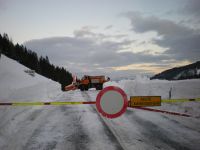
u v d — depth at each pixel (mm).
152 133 6441
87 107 11086
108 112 5137
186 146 5395
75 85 32125
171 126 7176
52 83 21984
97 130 6773
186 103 9297
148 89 12523
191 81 10219
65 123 7648
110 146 5410
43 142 5688
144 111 9695
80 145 5492
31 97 11984
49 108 10711
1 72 31766
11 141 5703
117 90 5137
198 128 6926
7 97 9062
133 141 5750
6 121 7000
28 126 7176
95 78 29875
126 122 7758
